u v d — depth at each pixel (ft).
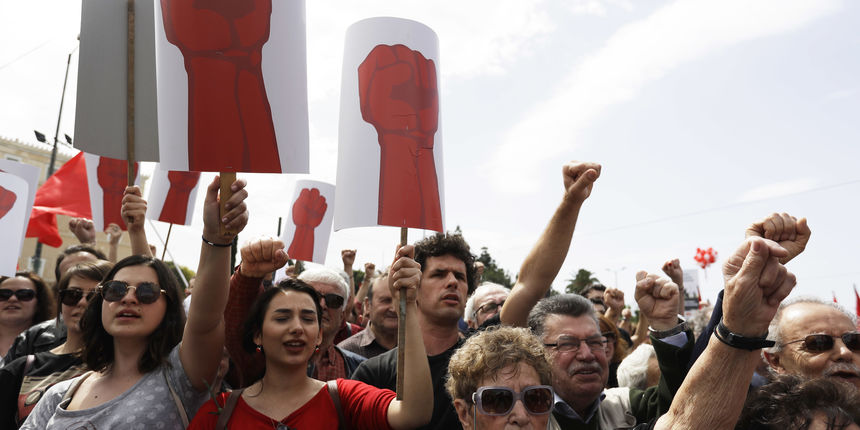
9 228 12.32
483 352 7.32
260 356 9.07
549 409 7.08
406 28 8.80
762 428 6.77
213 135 7.50
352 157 8.49
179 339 8.76
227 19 7.69
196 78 7.59
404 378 7.75
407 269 8.14
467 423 7.41
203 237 7.74
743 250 5.18
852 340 7.84
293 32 8.05
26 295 14.16
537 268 10.20
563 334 9.46
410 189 8.37
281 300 8.20
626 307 24.06
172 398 7.97
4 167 13.32
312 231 18.20
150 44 9.04
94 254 14.49
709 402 5.05
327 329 11.57
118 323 8.26
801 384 6.65
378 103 8.56
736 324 4.93
